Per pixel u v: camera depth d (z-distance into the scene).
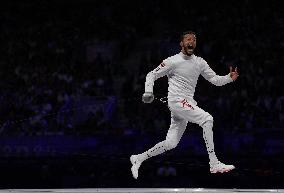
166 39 30.66
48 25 32.25
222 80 11.41
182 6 32.62
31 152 20.86
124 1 33.22
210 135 10.82
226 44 29.30
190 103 11.10
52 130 22.94
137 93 25.75
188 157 20.38
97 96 24.88
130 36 31.41
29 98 25.16
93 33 31.84
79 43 30.84
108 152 20.92
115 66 28.81
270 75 26.64
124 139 21.02
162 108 24.08
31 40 31.05
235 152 20.44
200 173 19.81
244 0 31.97
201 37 30.39
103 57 30.03
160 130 22.39
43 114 24.12
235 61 27.91
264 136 20.45
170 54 29.22
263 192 12.86
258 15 31.17
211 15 31.94
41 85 26.70
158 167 20.20
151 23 32.03
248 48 28.89
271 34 29.83
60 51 30.12
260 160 20.09
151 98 11.00
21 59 29.41
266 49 28.75
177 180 19.81
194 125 21.89
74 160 20.75
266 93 25.22
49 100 25.14
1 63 28.97
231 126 23.28
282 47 28.62
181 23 31.88
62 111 23.62
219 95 24.83
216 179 19.61
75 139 21.17
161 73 11.15
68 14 32.94
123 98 25.50
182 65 11.12
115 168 20.44
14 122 22.95
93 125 23.16
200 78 25.20
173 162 20.14
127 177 20.23
